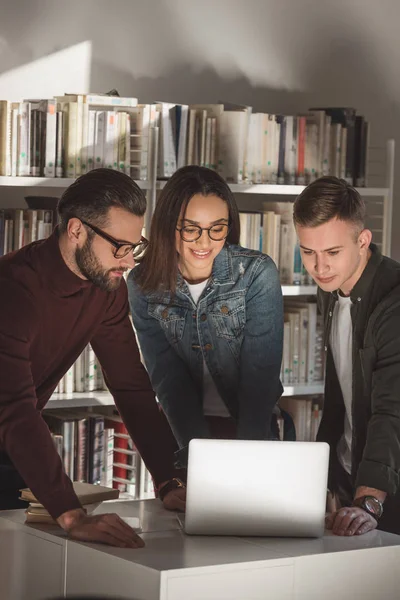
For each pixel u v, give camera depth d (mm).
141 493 4258
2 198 4320
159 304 2824
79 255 2361
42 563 2295
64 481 2287
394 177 5270
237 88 4824
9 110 3875
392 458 2582
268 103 4922
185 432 2832
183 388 2855
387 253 4875
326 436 2965
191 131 4273
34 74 4328
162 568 2018
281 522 2322
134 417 2740
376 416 2633
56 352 2547
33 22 4305
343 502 2939
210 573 2051
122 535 2189
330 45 5074
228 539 2297
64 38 4375
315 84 5047
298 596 2168
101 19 4457
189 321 2818
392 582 2299
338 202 2623
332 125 4703
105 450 4238
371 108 5219
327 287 2691
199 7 4695
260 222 4527
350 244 2648
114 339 2705
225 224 2676
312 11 5004
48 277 2414
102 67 4477
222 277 2785
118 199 2320
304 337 4664
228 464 2305
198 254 2686
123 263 2367
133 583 2061
